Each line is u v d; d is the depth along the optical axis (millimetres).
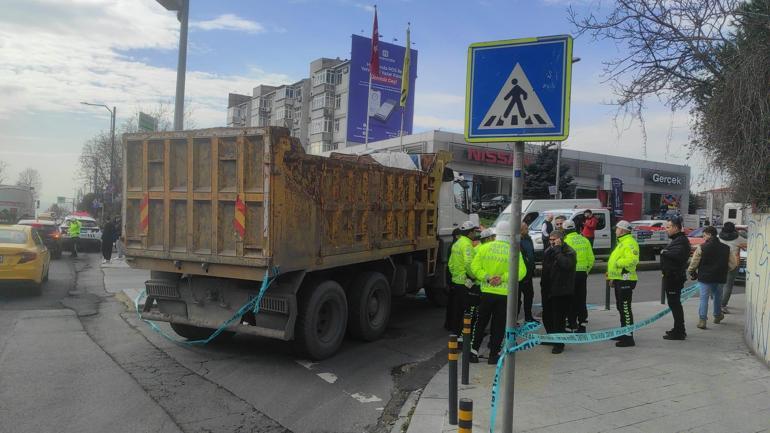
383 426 5004
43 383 5789
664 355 7227
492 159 38625
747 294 7910
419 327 9438
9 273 11008
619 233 7895
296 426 4930
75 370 6281
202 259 6578
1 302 10719
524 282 8977
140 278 15133
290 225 6422
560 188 35938
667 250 8148
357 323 7953
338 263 7324
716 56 6934
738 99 6352
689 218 41875
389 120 39594
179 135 6758
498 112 3711
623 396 5520
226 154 6469
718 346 7750
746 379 6109
